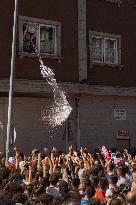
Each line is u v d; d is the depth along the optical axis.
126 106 25.52
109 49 25.19
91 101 24.00
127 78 25.62
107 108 24.66
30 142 21.61
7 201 6.80
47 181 10.04
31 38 21.70
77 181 10.29
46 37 22.27
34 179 10.62
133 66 25.95
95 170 11.58
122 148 25.19
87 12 24.11
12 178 9.92
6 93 20.53
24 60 21.19
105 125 24.48
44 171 11.57
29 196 9.08
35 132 21.83
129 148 25.42
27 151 21.47
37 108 21.97
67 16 22.91
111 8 25.27
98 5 24.66
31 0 21.66
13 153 20.81
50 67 22.06
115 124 24.95
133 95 25.39
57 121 22.48
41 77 21.66
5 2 20.83
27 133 21.55
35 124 21.84
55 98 22.31
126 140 25.42
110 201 7.77
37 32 21.91
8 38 20.80
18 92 20.61
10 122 16.86
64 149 22.73
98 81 24.23
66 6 22.91
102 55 24.83
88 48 24.03
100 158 16.48
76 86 22.80
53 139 22.41
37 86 21.23
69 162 13.57
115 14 25.42
